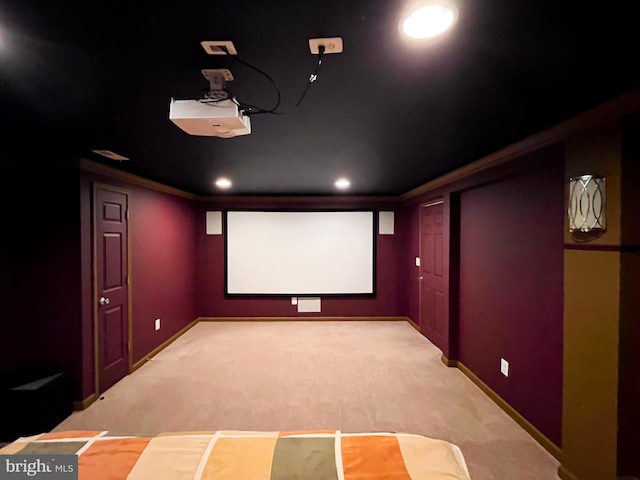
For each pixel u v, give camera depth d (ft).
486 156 9.48
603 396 5.88
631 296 5.62
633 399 5.66
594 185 5.91
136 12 3.47
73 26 3.71
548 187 7.73
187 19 3.60
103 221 10.62
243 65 4.62
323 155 9.65
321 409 9.50
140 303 12.84
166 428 8.60
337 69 4.74
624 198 5.54
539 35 3.84
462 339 12.22
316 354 13.85
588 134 6.10
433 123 6.90
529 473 6.91
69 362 9.49
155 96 5.56
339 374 11.87
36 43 4.03
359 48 4.18
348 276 19.24
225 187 15.84
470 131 7.41
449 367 12.54
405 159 10.16
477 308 11.10
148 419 9.02
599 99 5.53
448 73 4.82
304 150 9.07
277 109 6.19
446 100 5.76
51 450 4.37
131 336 12.17
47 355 9.50
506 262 9.42
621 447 5.67
